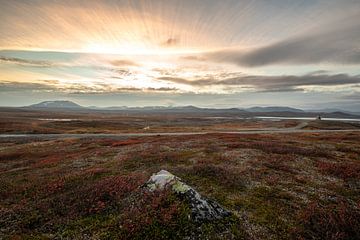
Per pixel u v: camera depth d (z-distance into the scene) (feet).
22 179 70.64
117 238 34.50
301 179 67.97
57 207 46.16
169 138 179.73
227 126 427.74
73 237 36.22
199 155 101.09
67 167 85.92
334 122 491.31
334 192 59.72
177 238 34.35
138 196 47.01
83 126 381.81
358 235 37.70
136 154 104.32
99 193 50.31
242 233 37.45
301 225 41.52
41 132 271.28
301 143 151.53
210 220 38.73
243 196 54.54
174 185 44.73
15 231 38.06
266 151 108.99
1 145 178.91
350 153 116.26
